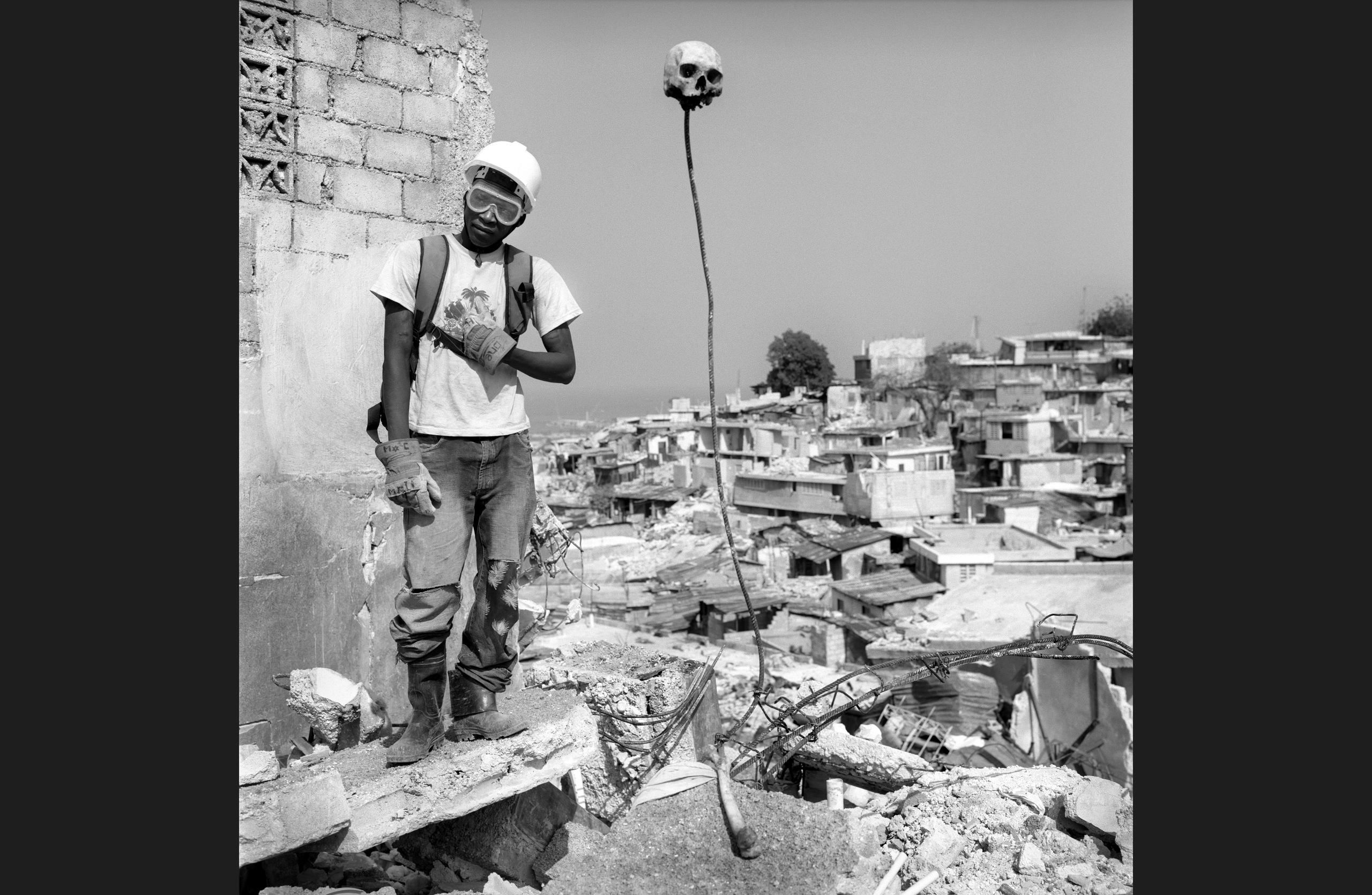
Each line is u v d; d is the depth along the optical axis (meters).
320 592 5.34
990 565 27.72
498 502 4.13
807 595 30.55
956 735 14.01
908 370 58.34
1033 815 5.07
